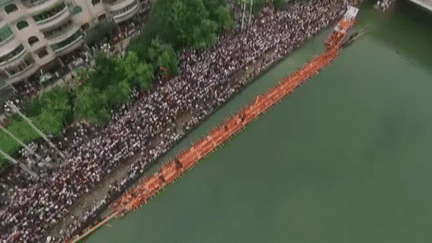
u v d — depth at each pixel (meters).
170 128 65.25
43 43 67.25
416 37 82.50
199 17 71.56
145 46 71.38
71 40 70.56
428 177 64.25
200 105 67.69
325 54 77.50
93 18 73.38
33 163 60.97
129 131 62.50
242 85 71.12
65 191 56.94
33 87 71.38
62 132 64.75
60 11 64.31
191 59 72.38
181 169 62.66
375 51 79.94
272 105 70.50
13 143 59.72
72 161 59.59
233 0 81.69
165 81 70.38
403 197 62.19
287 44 75.88
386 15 85.75
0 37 59.41
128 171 60.94
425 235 58.78
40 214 54.91
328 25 81.12
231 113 69.44
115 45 78.06
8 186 58.78
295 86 72.88
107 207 58.91
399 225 59.44
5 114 67.00
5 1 56.53
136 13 78.81
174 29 72.50
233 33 76.50
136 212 59.28
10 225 53.91
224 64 71.44
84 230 56.62
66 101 64.81
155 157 62.62
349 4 85.56
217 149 65.44
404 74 76.81
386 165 65.56
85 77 67.88
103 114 63.31
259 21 78.44
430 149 67.38
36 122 61.28
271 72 74.56
